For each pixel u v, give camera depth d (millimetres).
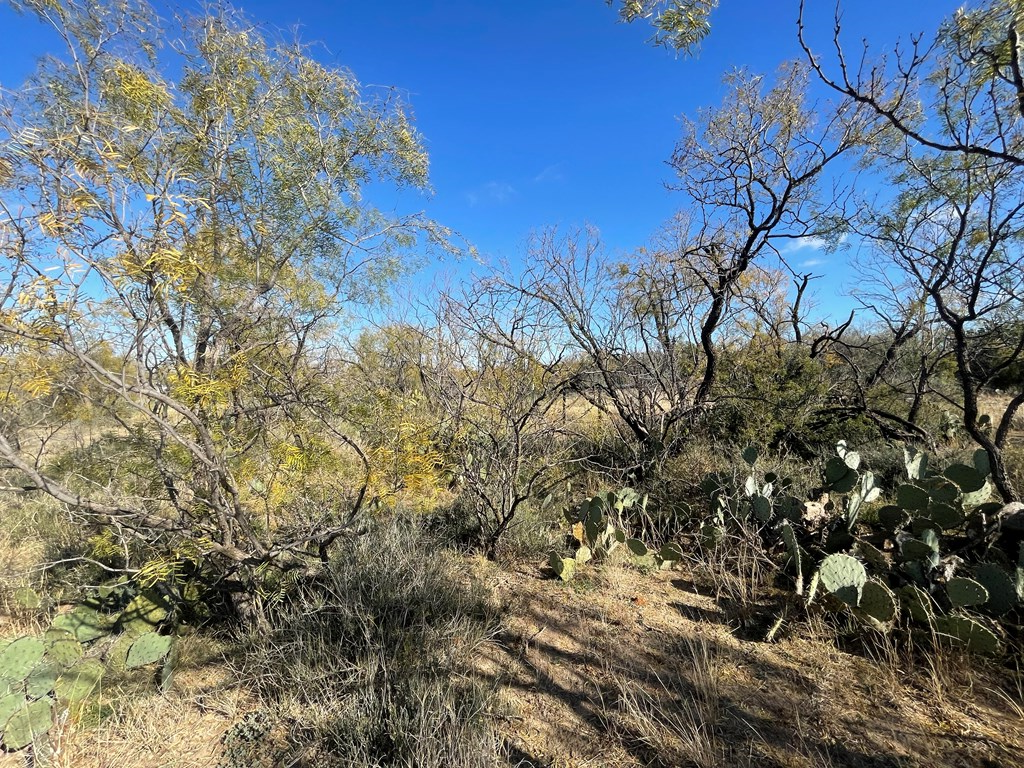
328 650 2621
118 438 3020
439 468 3256
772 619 3090
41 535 4207
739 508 4008
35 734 2156
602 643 2938
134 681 2564
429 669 2484
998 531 3410
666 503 4852
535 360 4645
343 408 3076
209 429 2525
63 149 1883
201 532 2678
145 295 2104
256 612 2852
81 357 1889
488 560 4082
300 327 3164
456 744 1970
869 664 2613
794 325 8094
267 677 2502
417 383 4293
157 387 2523
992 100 3713
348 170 3791
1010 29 2529
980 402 12461
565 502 5086
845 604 2830
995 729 2154
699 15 2566
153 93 2418
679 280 6539
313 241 3633
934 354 7383
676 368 6770
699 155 6375
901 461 5512
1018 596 2688
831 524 3684
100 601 2900
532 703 2438
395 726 2096
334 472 3062
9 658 2262
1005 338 5289
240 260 3016
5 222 1734
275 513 3225
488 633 2994
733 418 6680
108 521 2609
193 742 2205
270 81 3307
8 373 1997
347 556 3277
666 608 3336
